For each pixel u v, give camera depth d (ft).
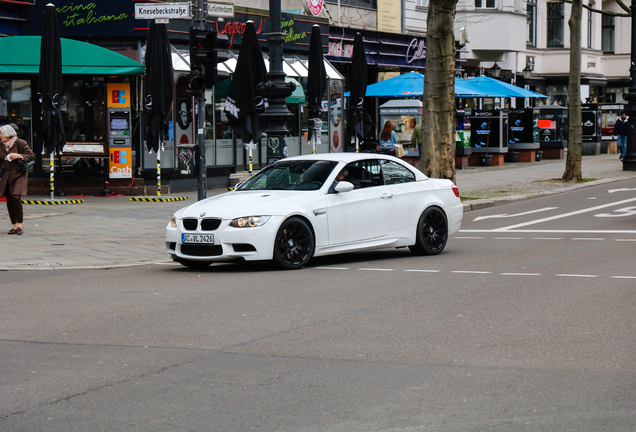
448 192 41.24
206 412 16.63
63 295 29.96
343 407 16.84
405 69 111.75
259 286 31.35
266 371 19.52
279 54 48.55
